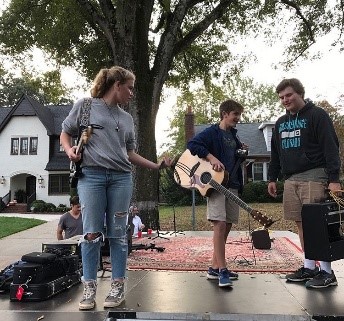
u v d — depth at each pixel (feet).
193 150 11.89
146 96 36.68
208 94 62.59
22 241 32.55
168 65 38.52
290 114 11.98
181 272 13.91
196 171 12.22
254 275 13.05
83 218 9.50
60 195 92.22
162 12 48.21
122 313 9.07
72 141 10.25
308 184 11.36
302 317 8.66
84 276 9.59
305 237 10.28
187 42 40.91
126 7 36.19
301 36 51.96
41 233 38.55
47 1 47.44
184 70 58.85
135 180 35.06
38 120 94.48
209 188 11.72
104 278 12.91
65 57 53.93
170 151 130.62
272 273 14.39
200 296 10.33
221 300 9.94
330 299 9.95
